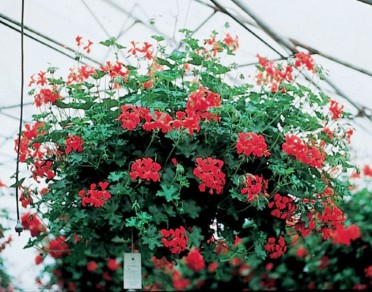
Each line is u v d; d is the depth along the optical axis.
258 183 2.48
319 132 2.86
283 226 2.75
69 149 2.58
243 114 2.72
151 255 2.57
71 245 3.30
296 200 2.77
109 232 2.59
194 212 2.48
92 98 2.76
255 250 2.66
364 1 3.35
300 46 3.70
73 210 2.64
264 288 4.79
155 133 2.57
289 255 4.58
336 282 4.52
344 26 3.52
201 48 2.84
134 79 2.79
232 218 2.65
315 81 3.73
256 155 2.57
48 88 2.88
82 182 2.63
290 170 2.52
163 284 4.64
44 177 3.01
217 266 3.69
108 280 4.61
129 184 2.53
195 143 2.58
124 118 2.46
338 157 2.89
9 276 4.20
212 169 2.42
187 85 2.84
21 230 2.89
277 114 2.79
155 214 2.47
